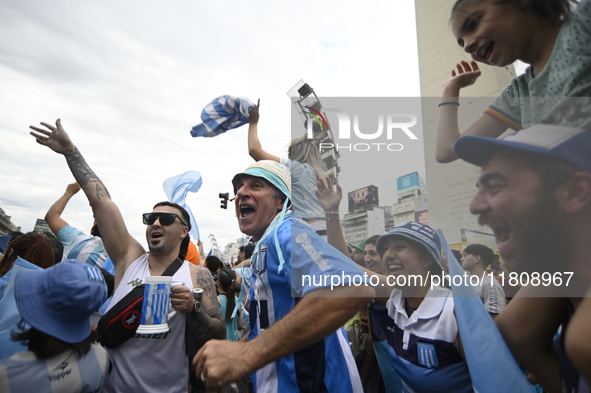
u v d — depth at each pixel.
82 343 1.22
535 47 0.54
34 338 1.10
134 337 1.58
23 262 1.88
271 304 1.13
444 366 1.00
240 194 1.46
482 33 0.57
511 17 0.54
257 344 0.80
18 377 1.05
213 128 2.29
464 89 0.59
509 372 0.61
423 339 1.04
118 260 1.93
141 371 1.54
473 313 0.62
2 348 1.07
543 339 0.66
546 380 0.67
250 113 2.16
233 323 2.66
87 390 1.23
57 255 3.07
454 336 0.98
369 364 1.82
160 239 1.86
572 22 0.50
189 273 1.87
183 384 1.62
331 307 0.74
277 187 1.42
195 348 1.62
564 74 0.50
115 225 1.95
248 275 1.69
